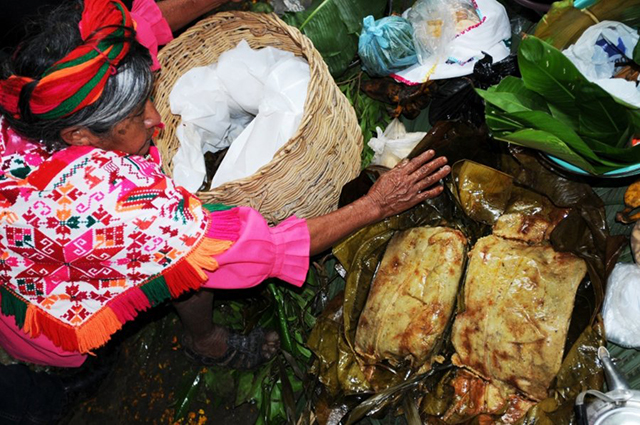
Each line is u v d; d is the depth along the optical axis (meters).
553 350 1.56
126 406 2.28
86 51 1.17
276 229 1.54
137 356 2.32
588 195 1.71
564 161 1.63
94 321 1.43
